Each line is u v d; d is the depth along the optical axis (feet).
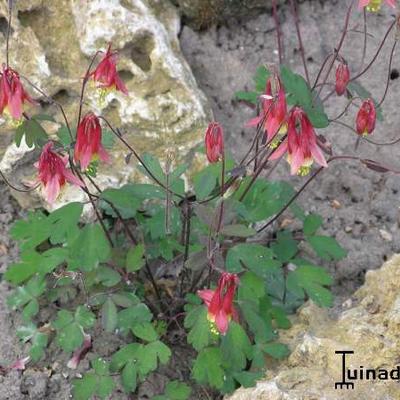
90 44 3.03
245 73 3.39
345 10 3.47
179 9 3.36
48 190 2.51
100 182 3.00
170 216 2.80
